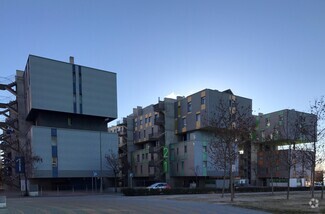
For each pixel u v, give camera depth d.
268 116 71.69
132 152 86.12
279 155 47.34
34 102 60.34
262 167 71.81
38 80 61.34
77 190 64.06
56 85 63.25
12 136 67.81
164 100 73.75
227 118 35.22
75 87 65.56
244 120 34.75
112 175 67.38
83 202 27.44
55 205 24.72
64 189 63.72
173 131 72.81
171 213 18.00
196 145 65.19
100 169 66.44
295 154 32.81
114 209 20.42
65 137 63.31
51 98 62.31
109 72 70.62
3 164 64.94
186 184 69.69
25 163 51.53
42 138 60.47
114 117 70.06
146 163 79.31
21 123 67.38
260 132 72.50
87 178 66.94
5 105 68.12
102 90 69.06
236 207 21.02
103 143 67.81
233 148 29.55
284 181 68.25
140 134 84.12
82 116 68.00
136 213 18.09
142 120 83.75
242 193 42.97
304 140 32.06
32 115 64.81
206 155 66.06
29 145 59.56
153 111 78.25
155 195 39.34
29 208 22.41
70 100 64.56
